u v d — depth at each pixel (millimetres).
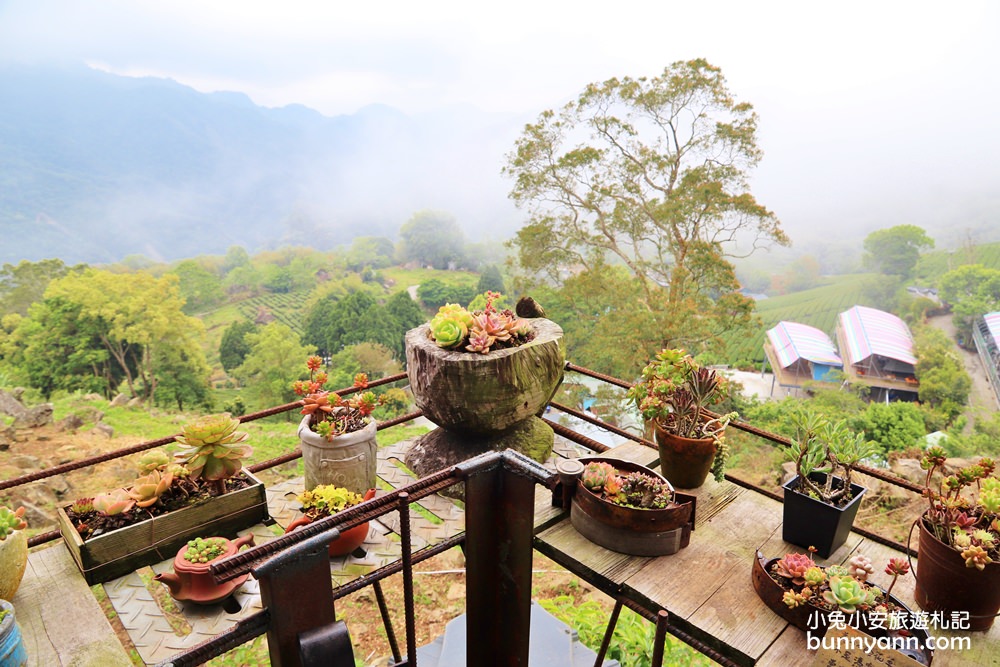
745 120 15453
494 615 1395
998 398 28672
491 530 1310
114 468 8758
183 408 36531
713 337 16000
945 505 1820
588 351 17922
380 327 46000
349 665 1041
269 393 41438
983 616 1720
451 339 3502
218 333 65062
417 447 3980
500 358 3377
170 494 2641
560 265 18094
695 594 1890
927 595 1803
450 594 5031
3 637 1687
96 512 2535
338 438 3020
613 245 17484
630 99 16047
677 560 2066
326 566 1036
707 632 1724
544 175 17203
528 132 16859
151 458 2576
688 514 2105
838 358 34812
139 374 38344
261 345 41656
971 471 1794
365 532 2799
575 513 2223
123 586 2379
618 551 2088
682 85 15281
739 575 1992
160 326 33938
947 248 51438
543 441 3951
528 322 3998
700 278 15680
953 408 26375
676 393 2586
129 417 13742
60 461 8945
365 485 3176
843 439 2158
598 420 3604
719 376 2557
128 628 2205
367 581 1719
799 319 49594
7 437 9641
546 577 5613
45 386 33625
